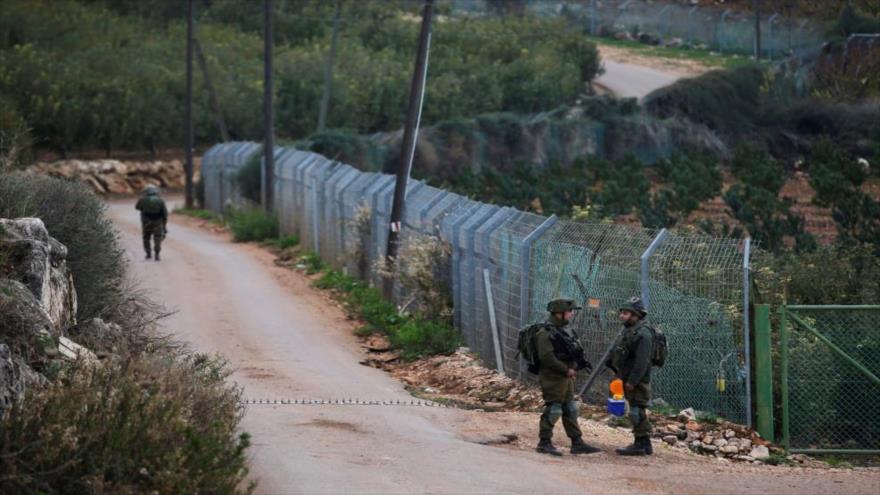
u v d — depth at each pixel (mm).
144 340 52469
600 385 55188
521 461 42469
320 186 115688
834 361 51406
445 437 46719
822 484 41625
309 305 90812
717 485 40219
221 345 71500
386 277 87688
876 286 66562
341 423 48625
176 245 132875
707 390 52281
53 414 30391
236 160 169125
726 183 187250
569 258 57656
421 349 71188
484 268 67938
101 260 56688
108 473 29953
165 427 31062
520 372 61000
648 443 45250
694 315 52719
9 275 43062
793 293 65000
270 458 40531
